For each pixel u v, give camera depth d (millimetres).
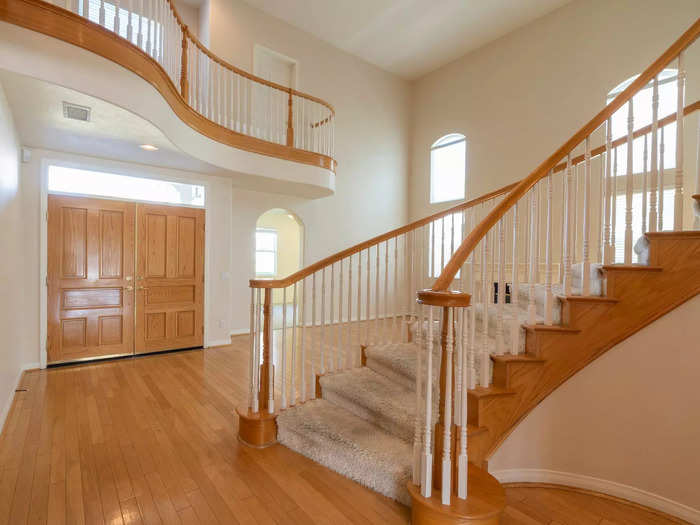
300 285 6215
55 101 2609
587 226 2076
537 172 2059
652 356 1955
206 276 4918
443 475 1513
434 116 7379
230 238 5121
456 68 6977
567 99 5457
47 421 2660
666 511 1903
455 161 7156
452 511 1449
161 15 3336
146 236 4473
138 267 4422
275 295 9508
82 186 4055
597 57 5172
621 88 5004
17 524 1625
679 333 1896
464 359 1573
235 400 3115
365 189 7125
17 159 3387
